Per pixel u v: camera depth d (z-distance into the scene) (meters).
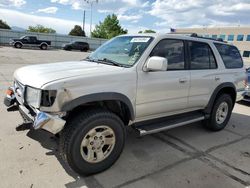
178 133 4.68
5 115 4.78
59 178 2.92
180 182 3.01
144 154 3.69
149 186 2.89
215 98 4.61
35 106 2.70
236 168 3.45
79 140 2.78
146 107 3.42
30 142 3.72
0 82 7.93
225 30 55.28
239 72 5.02
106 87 2.91
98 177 3.01
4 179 2.81
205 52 4.31
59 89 2.59
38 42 29.64
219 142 4.36
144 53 3.34
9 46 30.34
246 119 5.92
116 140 3.12
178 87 3.74
